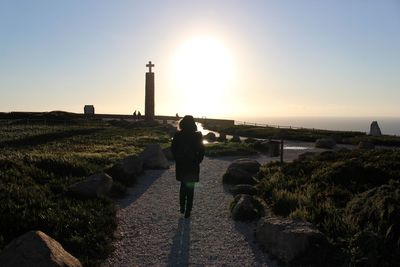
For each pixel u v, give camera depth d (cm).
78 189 1177
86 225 944
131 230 998
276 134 4506
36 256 659
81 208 1040
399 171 1281
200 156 1074
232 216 1077
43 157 1603
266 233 856
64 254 709
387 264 712
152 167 1866
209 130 5991
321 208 988
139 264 798
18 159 1512
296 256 767
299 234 780
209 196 1334
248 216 1056
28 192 1088
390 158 1457
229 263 795
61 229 898
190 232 977
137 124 5519
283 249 789
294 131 5153
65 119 6231
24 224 895
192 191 1080
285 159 2375
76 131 4209
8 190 1060
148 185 1522
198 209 1178
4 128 4628
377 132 4841
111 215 1071
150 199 1305
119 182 1434
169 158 2227
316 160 1653
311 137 4200
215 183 1550
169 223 1050
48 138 3503
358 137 4356
